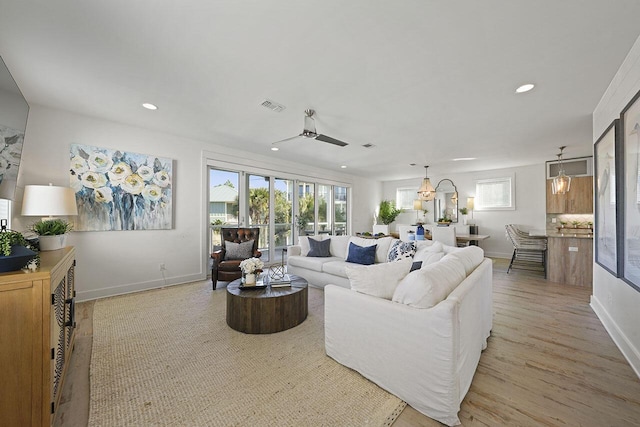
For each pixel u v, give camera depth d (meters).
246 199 5.29
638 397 1.61
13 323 1.19
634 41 1.85
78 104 2.98
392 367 1.62
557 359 2.04
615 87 2.32
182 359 2.03
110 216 3.52
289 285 2.84
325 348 2.13
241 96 2.74
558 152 5.08
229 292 2.64
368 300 1.76
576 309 3.15
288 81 2.44
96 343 2.28
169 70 2.27
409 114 3.20
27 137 2.96
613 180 2.31
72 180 3.24
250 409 1.51
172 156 4.12
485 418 1.43
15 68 2.24
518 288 4.05
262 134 4.07
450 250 3.13
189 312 3.00
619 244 2.11
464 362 1.57
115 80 2.44
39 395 1.24
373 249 3.91
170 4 1.54
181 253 4.21
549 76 2.33
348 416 1.45
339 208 7.58
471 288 1.77
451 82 2.44
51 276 1.30
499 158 5.63
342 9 1.58
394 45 1.92
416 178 8.45
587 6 1.53
